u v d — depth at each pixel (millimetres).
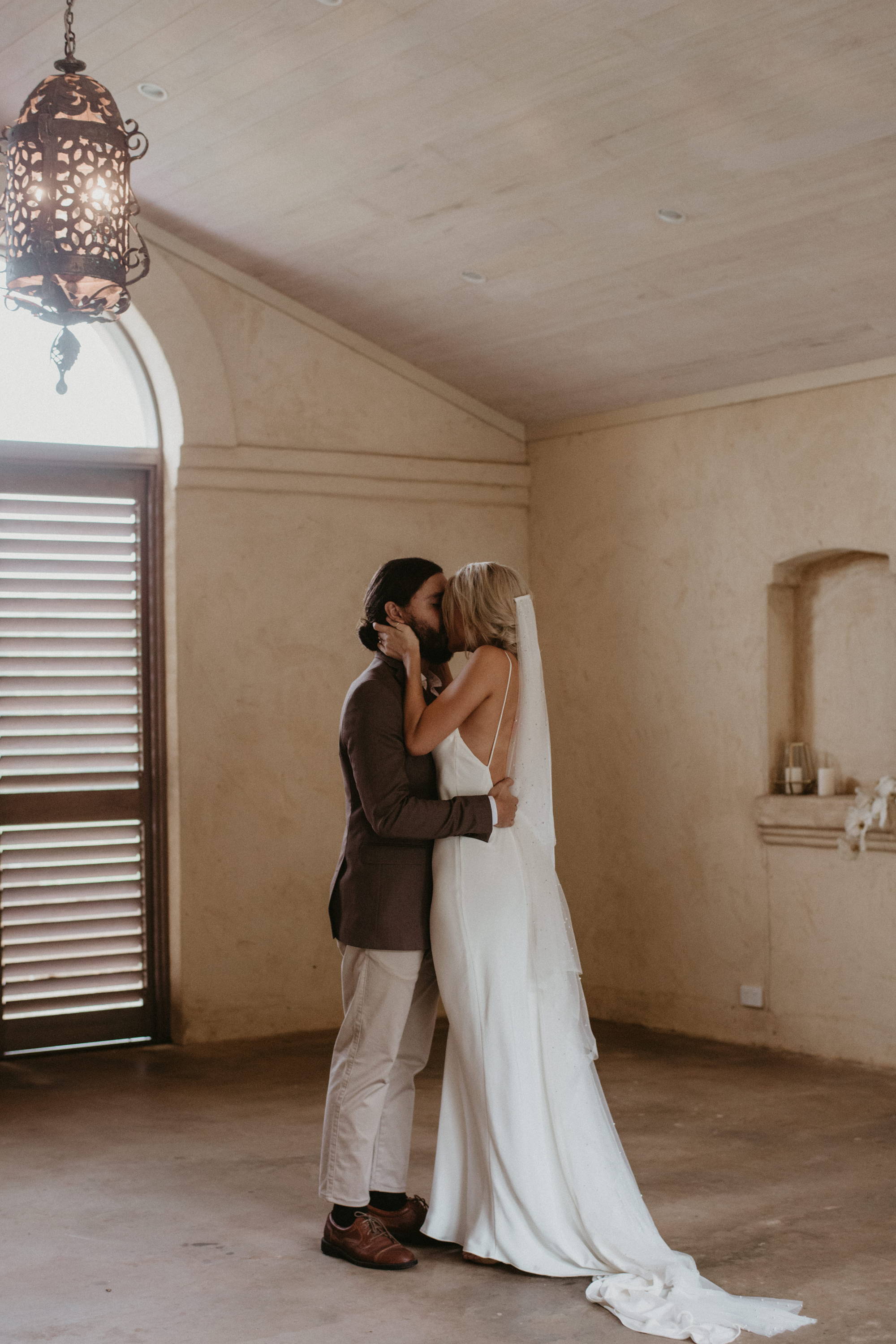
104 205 2490
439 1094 4434
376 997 2939
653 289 4602
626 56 3484
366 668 5621
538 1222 2873
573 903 5785
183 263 5207
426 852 2986
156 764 5324
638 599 5535
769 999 5027
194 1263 2949
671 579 5402
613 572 5637
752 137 3678
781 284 4363
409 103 3934
